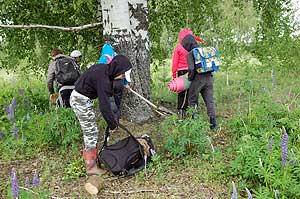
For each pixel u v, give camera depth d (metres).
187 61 6.37
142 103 7.20
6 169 5.81
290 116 6.54
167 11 10.10
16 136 6.23
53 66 7.47
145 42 7.38
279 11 10.24
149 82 7.43
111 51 6.73
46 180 5.37
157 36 10.20
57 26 8.76
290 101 8.09
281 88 9.84
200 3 10.34
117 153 5.27
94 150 5.39
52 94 7.69
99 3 8.48
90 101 5.22
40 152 6.32
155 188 4.92
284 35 11.54
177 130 5.55
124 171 5.21
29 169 5.78
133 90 7.09
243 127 6.25
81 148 6.32
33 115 7.31
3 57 10.04
